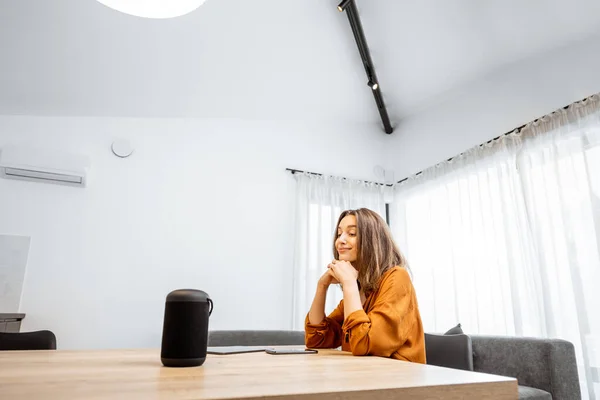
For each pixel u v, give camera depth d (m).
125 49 2.51
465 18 2.88
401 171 4.11
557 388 1.81
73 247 2.76
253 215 3.42
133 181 3.05
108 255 2.85
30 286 2.59
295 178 3.68
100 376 0.56
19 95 2.60
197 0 1.12
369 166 4.14
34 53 2.30
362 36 3.06
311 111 3.84
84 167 2.82
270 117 3.72
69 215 2.80
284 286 3.37
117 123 3.11
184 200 3.19
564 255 2.50
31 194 2.74
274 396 0.44
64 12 2.13
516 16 2.71
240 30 2.73
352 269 1.14
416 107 3.95
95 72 2.60
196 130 3.39
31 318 2.55
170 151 3.24
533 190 2.73
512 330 2.77
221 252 3.21
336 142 4.03
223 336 2.54
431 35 3.11
